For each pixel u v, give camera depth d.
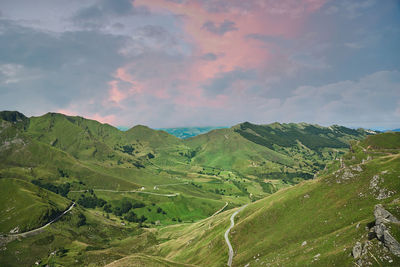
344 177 158.12
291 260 115.81
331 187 158.88
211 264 159.12
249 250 151.38
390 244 83.31
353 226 112.50
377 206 97.88
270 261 127.50
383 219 91.50
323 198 155.12
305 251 116.50
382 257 82.56
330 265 95.62
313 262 103.06
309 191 166.38
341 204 142.25
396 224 86.81
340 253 97.62
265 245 147.25
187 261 187.00
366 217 119.69
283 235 147.12
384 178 137.00
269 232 157.75
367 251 87.25
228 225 199.25
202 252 185.50
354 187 147.50
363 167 155.00
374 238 91.00
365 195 137.00
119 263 134.38
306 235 136.38
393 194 126.12
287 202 169.75
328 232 128.12
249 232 169.25
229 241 172.75
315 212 149.00
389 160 152.62
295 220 153.62
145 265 132.25
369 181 143.75
